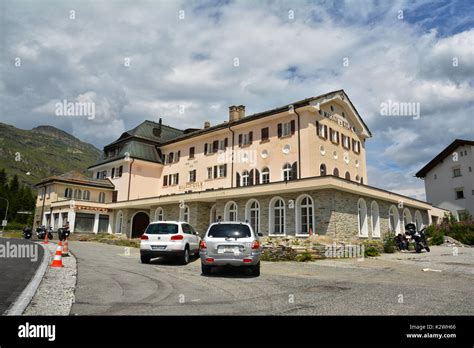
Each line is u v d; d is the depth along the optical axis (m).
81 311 5.82
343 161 30.58
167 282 9.11
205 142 35.38
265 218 23.66
